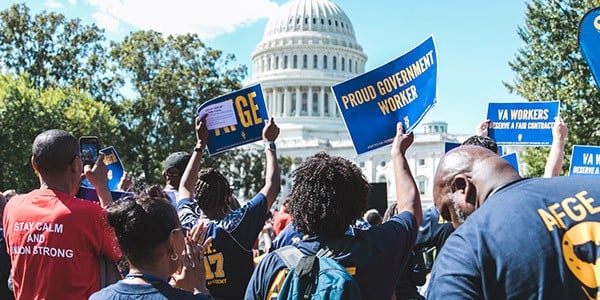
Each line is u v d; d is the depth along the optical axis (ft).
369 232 13.83
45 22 182.60
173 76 177.17
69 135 17.56
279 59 450.71
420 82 20.20
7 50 179.01
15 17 179.83
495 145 20.79
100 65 186.91
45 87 179.63
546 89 86.12
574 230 9.65
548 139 30.32
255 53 465.06
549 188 10.28
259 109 23.02
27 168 144.46
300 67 444.55
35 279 16.47
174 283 13.67
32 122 143.33
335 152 409.69
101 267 16.98
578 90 82.02
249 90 23.04
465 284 9.57
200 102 180.24
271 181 18.65
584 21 21.70
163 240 12.68
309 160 14.33
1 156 141.90
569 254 9.45
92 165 20.48
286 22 459.73
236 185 202.49
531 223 9.71
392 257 13.57
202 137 21.38
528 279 9.30
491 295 9.51
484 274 9.54
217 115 22.68
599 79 21.63
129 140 179.73
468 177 11.27
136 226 12.46
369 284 13.19
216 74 185.98
